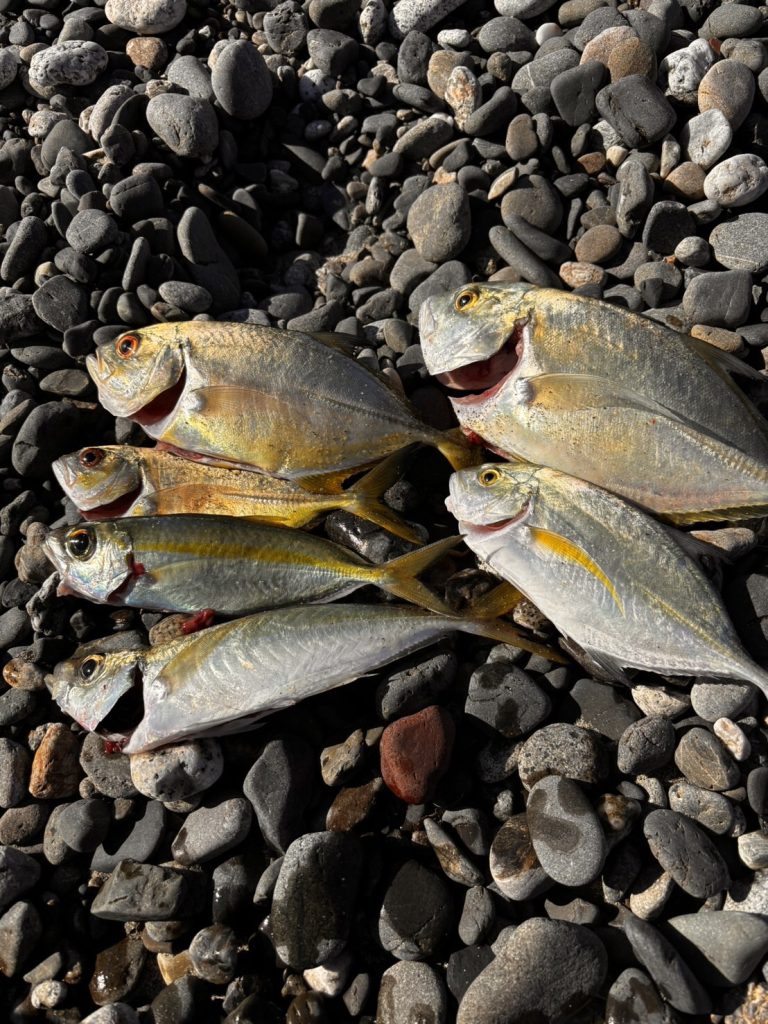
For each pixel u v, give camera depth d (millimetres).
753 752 477
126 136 687
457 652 520
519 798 481
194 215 660
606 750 480
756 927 426
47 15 815
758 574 504
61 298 630
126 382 569
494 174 675
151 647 508
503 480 516
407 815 480
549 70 685
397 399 553
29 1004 469
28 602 558
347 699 516
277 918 447
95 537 523
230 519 526
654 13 699
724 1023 425
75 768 518
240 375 551
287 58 777
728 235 616
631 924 432
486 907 450
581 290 615
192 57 763
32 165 728
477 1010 418
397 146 706
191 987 454
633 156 651
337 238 731
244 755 496
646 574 482
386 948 451
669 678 498
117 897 466
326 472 559
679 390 510
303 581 521
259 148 737
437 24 754
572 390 521
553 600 500
